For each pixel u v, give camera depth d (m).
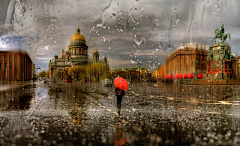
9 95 17.72
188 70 91.00
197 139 4.53
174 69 100.62
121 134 4.97
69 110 9.02
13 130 5.38
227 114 7.71
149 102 11.97
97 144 4.23
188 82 43.47
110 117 7.26
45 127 5.72
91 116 7.48
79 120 6.73
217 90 23.05
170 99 13.58
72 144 4.23
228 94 17.36
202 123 6.13
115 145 4.16
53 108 9.67
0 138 4.65
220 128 5.50
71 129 5.49
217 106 9.98
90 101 12.88
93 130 5.38
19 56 93.88
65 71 148.12
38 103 11.79
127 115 7.62
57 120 6.73
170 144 4.20
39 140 4.50
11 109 9.34
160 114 7.79
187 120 6.61
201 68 92.00
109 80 42.59
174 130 5.32
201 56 92.56
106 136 4.80
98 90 26.00
